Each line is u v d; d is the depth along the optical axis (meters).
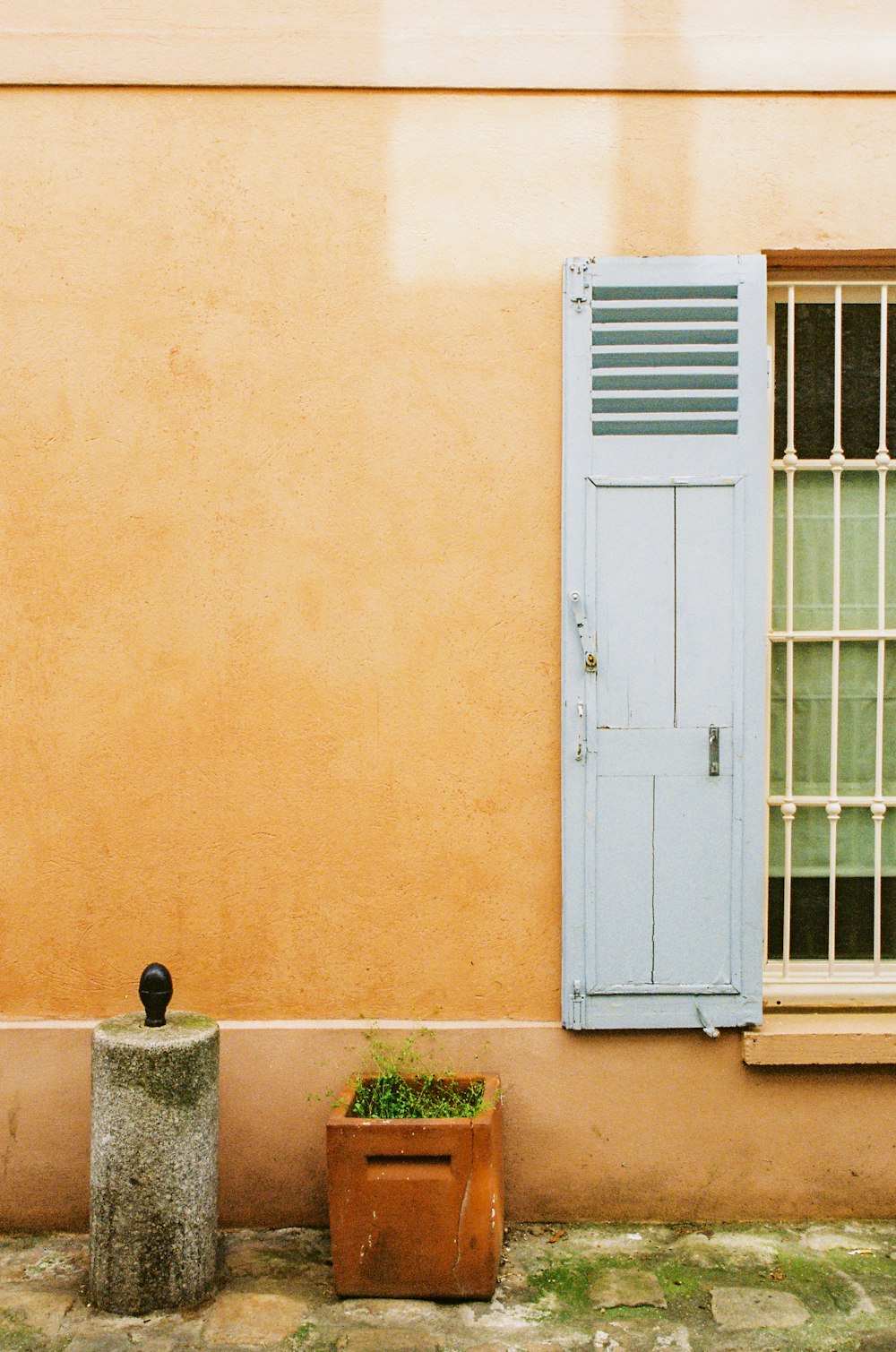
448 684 3.54
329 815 3.54
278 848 3.54
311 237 3.52
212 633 3.54
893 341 3.69
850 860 3.70
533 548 3.53
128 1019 3.19
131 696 3.54
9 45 3.50
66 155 3.52
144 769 3.54
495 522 3.53
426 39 3.50
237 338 3.52
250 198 3.52
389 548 3.53
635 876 3.48
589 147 3.52
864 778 3.70
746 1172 3.52
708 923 3.48
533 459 3.53
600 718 3.47
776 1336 2.92
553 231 3.53
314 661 3.54
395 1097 3.30
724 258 3.46
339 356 3.53
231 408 3.52
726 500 3.47
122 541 3.54
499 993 3.54
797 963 3.68
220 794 3.54
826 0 3.52
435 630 3.53
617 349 3.46
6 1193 3.54
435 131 3.52
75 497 3.53
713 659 3.48
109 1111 3.02
